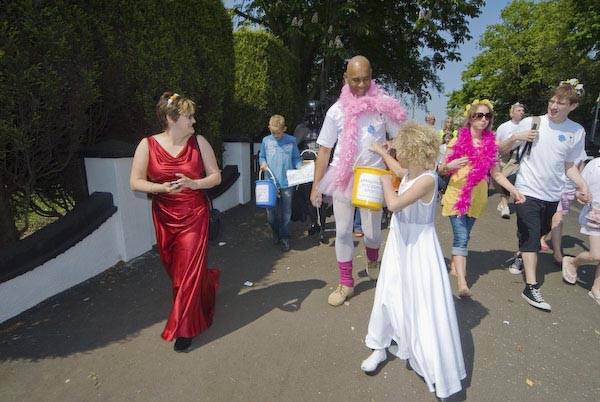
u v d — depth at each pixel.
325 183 3.12
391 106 2.88
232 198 6.87
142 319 3.00
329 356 2.53
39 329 2.85
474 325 2.94
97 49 3.62
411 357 2.19
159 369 2.40
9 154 3.15
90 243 3.68
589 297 3.45
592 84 21.33
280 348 2.62
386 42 15.06
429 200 2.18
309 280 3.74
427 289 2.13
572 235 5.47
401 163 2.25
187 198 2.61
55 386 2.25
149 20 4.13
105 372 2.38
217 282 3.05
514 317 3.07
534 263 3.27
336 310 3.13
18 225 5.01
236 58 7.84
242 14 12.91
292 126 10.22
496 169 3.33
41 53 2.82
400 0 13.02
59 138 3.32
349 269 3.20
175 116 2.48
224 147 6.98
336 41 10.78
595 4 15.28
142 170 2.57
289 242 4.67
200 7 5.22
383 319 2.30
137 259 4.18
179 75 4.47
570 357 2.54
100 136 4.31
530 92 34.12
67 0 3.19
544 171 3.21
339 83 15.32
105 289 3.50
